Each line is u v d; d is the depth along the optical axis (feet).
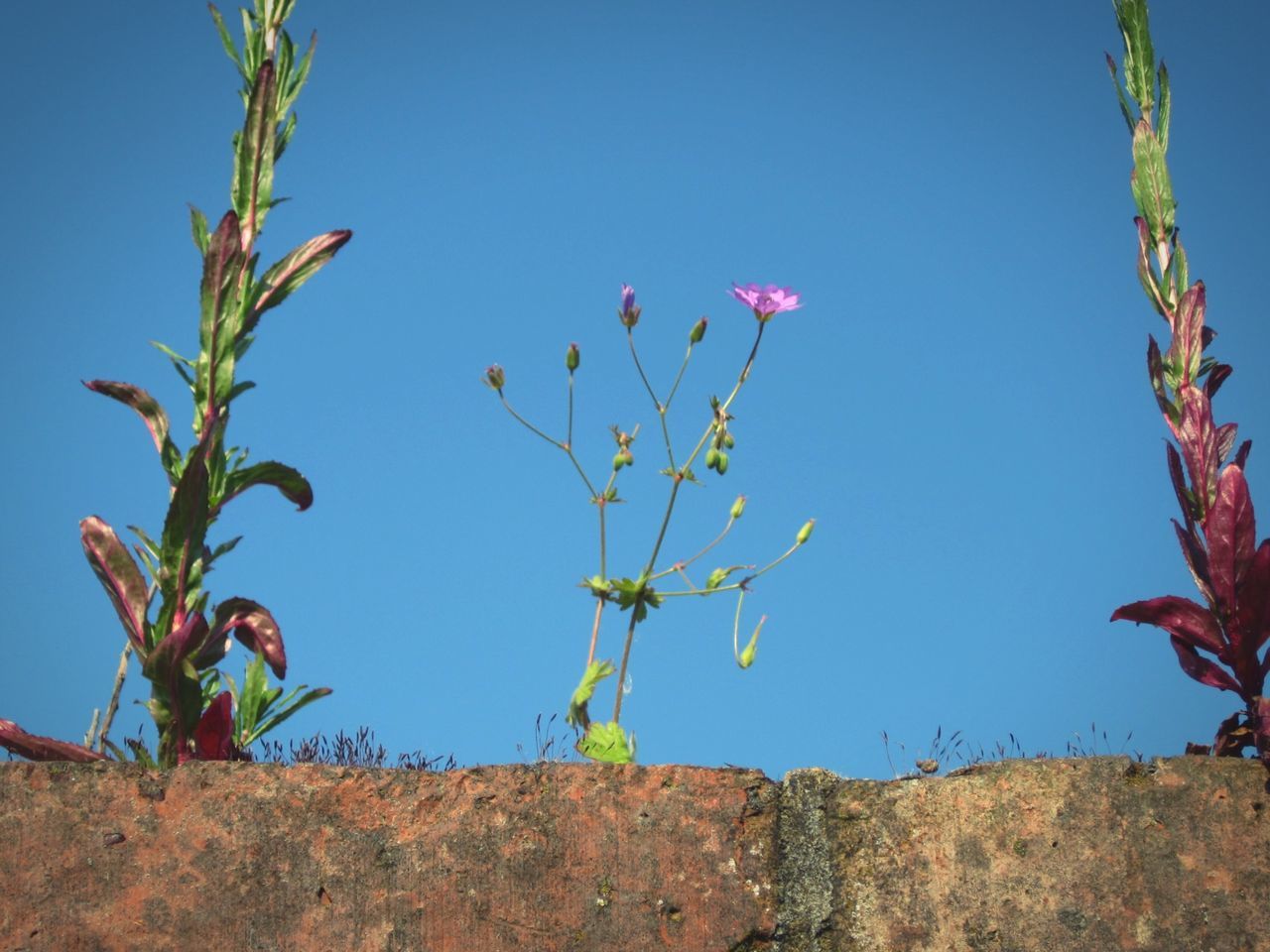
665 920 2.19
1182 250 2.32
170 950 2.15
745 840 2.21
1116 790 2.19
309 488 2.31
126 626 2.26
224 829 2.17
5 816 2.16
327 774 2.19
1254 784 2.19
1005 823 2.19
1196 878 2.17
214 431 2.29
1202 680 2.23
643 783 2.21
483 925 2.18
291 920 2.16
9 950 2.14
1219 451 2.27
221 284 2.29
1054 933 2.17
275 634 2.27
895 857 2.20
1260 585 2.21
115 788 2.17
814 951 2.19
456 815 2.19
